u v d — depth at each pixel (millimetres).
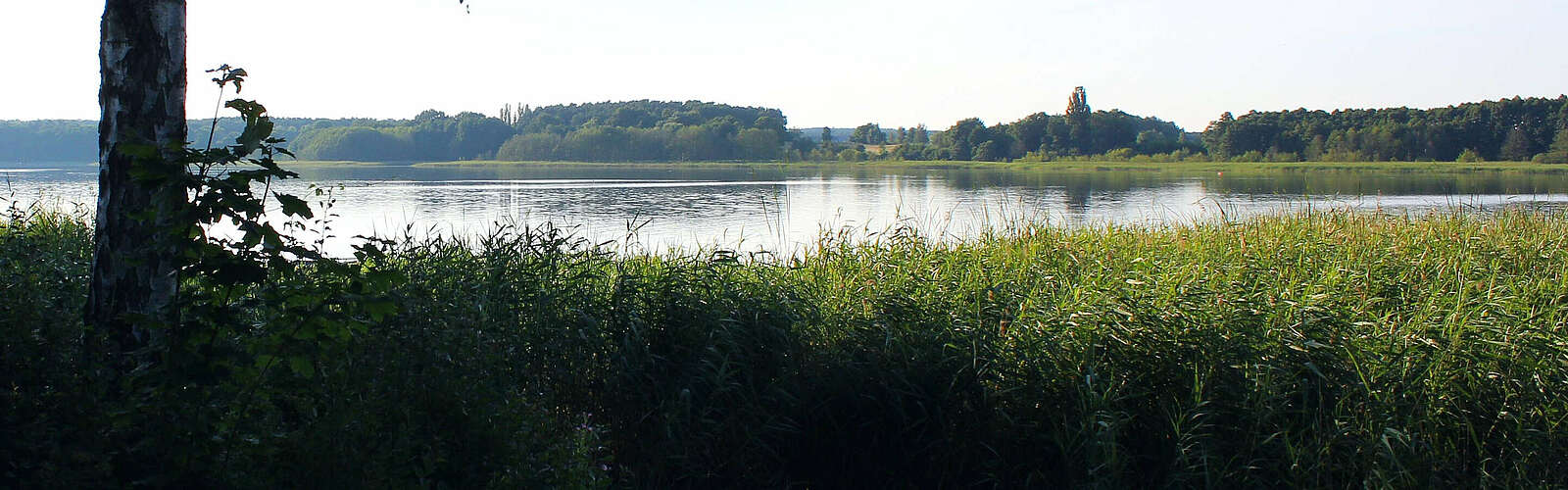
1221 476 5270
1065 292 7059
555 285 6359
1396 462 5066
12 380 3305
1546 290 7547
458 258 6504
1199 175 62969
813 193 39594
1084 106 127438
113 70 4270
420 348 3760
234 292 3680
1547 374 5703
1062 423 5750
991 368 5898
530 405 4074
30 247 5297
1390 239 9609
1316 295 6547
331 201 6141
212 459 3213
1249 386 5605
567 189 43938
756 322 6184
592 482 3859
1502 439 5535
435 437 3430
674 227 22578
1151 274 7684
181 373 3314
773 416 5840
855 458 6031
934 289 6953
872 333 6297
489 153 127250
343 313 3490
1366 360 5801
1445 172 63750
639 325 6133
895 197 36094
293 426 3398
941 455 5863
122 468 3193
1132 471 5566
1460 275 7898
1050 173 70312
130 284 4320
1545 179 49812
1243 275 7848
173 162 3441
